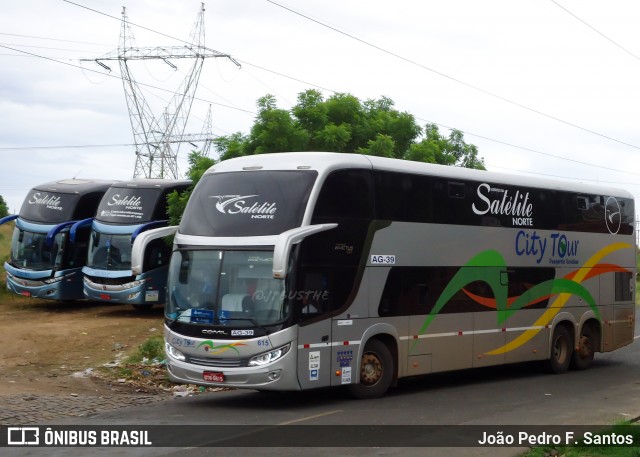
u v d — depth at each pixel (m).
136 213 28.95
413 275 15.55
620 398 15.40
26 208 31.30
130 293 28.31
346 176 14.37
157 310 30.70
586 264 20.30
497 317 17.52
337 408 13.77
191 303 13.77
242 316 13.31
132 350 21.02
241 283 13.47
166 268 29.09
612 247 21.25
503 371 20.12
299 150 26.48
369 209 14.73
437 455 9.98
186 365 13.65
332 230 14.00
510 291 17.89
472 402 14.70
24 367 18.55
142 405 14.27
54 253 30.20
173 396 15.62
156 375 17.83
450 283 16.36
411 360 15.48
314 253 13.67
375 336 15.03
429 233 15.91
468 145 34.44
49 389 15.59
